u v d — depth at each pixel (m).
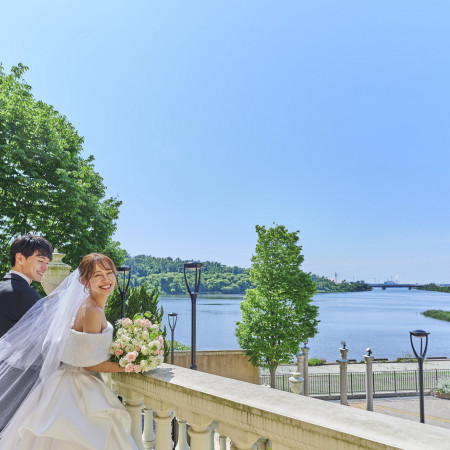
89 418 2.37
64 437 2.25
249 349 23.00
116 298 17.97
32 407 2.35
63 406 2.33
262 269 23.52
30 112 18.92
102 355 2.54
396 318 145.12
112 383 3.34
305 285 23.52
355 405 19.48
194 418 2.43
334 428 1.64
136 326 2.84
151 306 18.73
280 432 1.86
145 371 2.82
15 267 2.91
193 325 11.61
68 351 2.42
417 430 1.58
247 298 23.67
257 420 1.97
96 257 2.63
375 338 84.69
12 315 2.69
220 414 2.19
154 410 2.78
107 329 2.62
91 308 2.54
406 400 20.48
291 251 23.58
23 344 2.47
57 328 2.45
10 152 17.05
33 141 18.27
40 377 2.44
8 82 19.02
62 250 18.28
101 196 22.03
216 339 82.81
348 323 124.00
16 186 16.69
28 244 2.87
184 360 23.00
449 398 20.53
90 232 19.84
